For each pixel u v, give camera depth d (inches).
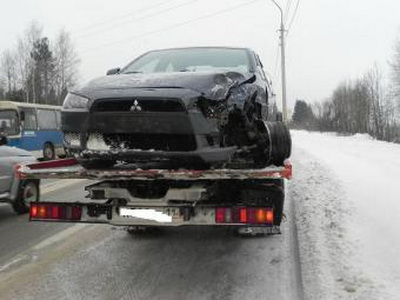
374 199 379.9
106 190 221.8
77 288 225.8
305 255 258.8
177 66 289.1
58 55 3206.2
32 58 3142.2
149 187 220.5
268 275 237.1
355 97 2945.4
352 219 317.7
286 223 329.4
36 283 232.5
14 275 243.8
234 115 230.1
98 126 215.3
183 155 209.0
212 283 229.9
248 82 247.6
